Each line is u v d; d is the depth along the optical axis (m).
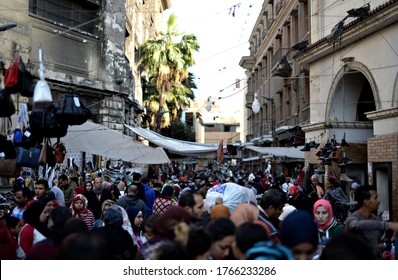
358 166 15.22
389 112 11.36
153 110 31.86
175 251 3.23
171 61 30.23
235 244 3.28
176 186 12.12
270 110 33.81
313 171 16.28
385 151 11.51
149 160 13.84
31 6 15.17
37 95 5.50
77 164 16.81
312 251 3.15
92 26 17.91
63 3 16.48
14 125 11.23
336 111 15.21
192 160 36.91
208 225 3.80
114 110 18.17
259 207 5.09
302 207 6.94
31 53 14.81
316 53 15.34
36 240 5.03
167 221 3.81
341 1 15.15
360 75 14.88
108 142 12.65
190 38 31.52
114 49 18.28
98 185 11.32
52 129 7.53
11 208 9.13
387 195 11.86
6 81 5.93
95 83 17.06
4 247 4.31
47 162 8.99
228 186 6.32
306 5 23.25
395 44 11.39
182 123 36.94
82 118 7.37
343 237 3.01
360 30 12.40
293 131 22.56
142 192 10.38
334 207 11.21
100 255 2.92
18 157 8.95
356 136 15.27
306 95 22.72
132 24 26.33
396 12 10.70
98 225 7.43
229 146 20.00
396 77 11.33
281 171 29.97
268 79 34.12
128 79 19.30
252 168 43.19
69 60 16.50
